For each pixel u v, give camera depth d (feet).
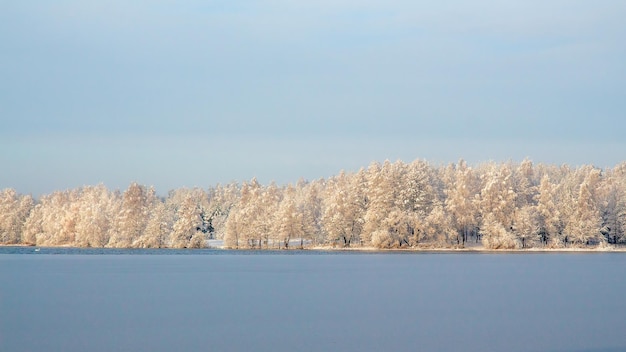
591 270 297.12
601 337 123.34
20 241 650.84
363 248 507.30
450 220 496.23
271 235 538.88
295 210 532.73
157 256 453.17
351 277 256.11
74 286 216.33
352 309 159.43
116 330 128.98
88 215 582.35
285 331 128.06
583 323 138.82
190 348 112.57
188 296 186.19
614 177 631.15
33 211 643.45
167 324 135.64
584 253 479.00
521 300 179.11
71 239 598.75
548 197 520.42
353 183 535.19
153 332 126.72
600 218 516.73
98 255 469.16
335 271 289.12
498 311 156.56
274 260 390.21
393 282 233.14
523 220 499.92
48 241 605.73
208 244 591.78
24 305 165.89
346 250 512.63
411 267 316.40
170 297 183.62
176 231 544.21
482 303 172.04
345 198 525.34
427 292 199.00
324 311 155.53
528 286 218.79
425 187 510.99
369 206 517.14
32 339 120.06
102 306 164.14
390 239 493.77
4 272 286.25
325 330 129.39
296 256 442.09
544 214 517.55
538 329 131.44
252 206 561.02
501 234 490.49
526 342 118.62
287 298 181.78
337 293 195.72
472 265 333.62
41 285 220.23
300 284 223.30
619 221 525.75
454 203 508.12
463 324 136.98
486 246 495.00
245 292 198.18
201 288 209.77
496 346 115.24
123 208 570.46
